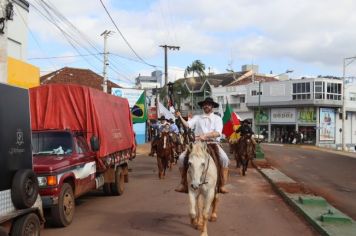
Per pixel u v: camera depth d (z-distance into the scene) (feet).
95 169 38.96
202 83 265.13
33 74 70.38
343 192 50.62
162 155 59.00
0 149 22.17
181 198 43.86
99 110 40.24
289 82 224.94
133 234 29.84
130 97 151.12
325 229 29.78
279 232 30.86
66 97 39.60
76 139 36.63
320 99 213.05
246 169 67.36
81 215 35.76
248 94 246.68
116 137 44.11
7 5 39.96
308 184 57.21
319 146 204.74
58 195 30.50
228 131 85.87
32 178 24.59
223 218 34.81
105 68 146.72
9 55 67.21
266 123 238.07
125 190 49.32
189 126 31.30
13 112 23.73
